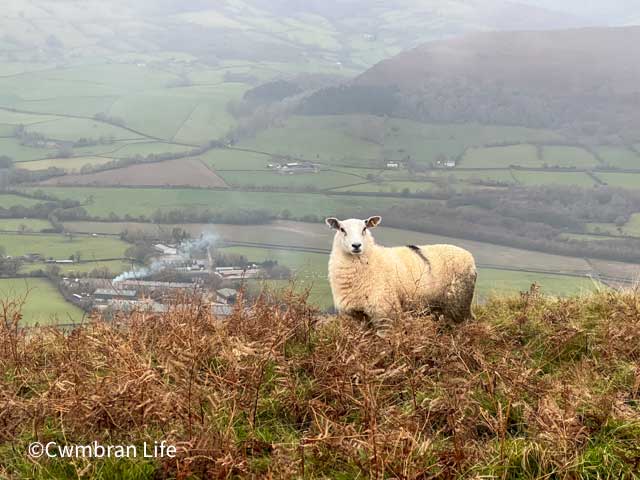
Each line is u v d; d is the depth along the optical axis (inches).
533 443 167.2
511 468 163.8
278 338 223.8
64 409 175.5
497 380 202.5
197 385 189.0
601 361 229.1
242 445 168.2
